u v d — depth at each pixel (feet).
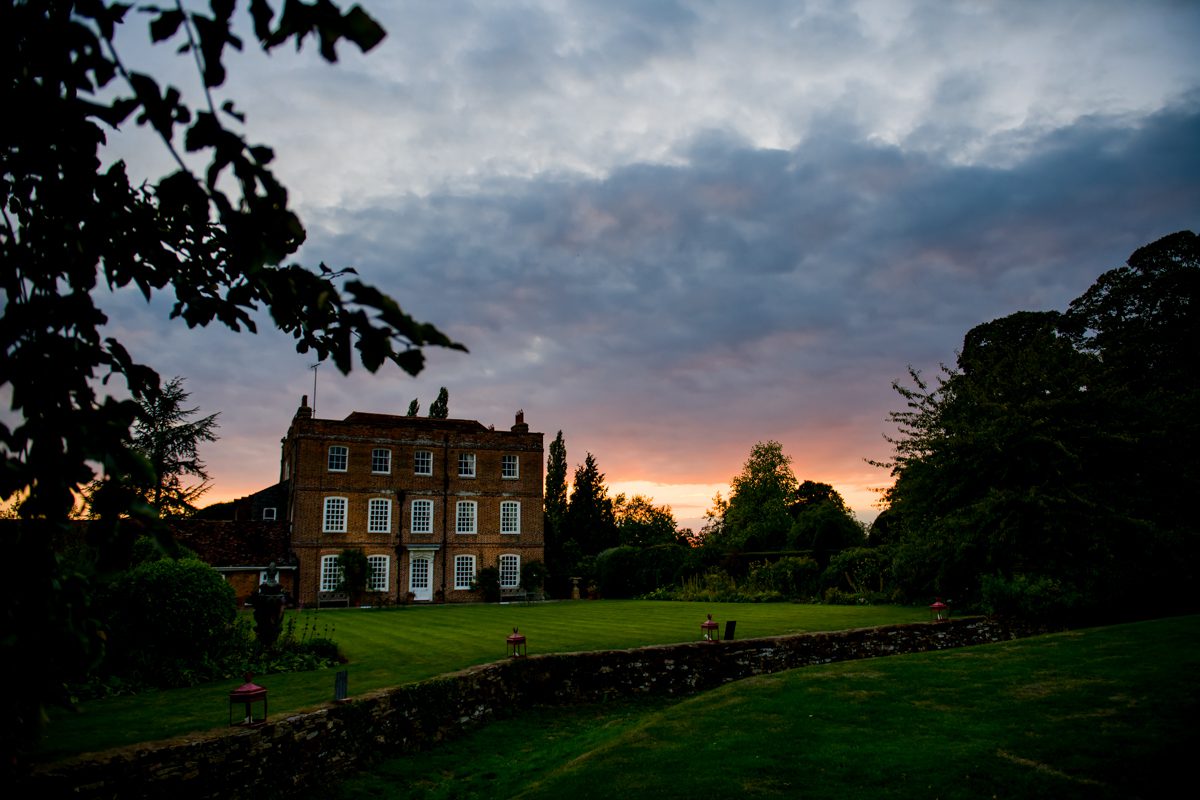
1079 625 66.74
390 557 134.41
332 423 133.59
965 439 75.41
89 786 23.44
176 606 43.14
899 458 84.53
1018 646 47.85
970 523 72.74
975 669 42.01
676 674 54.54
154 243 11.92
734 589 126.62
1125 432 70.23
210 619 44.34
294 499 129.08
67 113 8.61
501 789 32.07
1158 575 65.21
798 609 93.04
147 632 42.50
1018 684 37.47
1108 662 39.83
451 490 141.69
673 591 139.54
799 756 29.55
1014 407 75.05
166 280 12.66
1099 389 73.92
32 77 8.78
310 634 68.33
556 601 139.13
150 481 9.19
